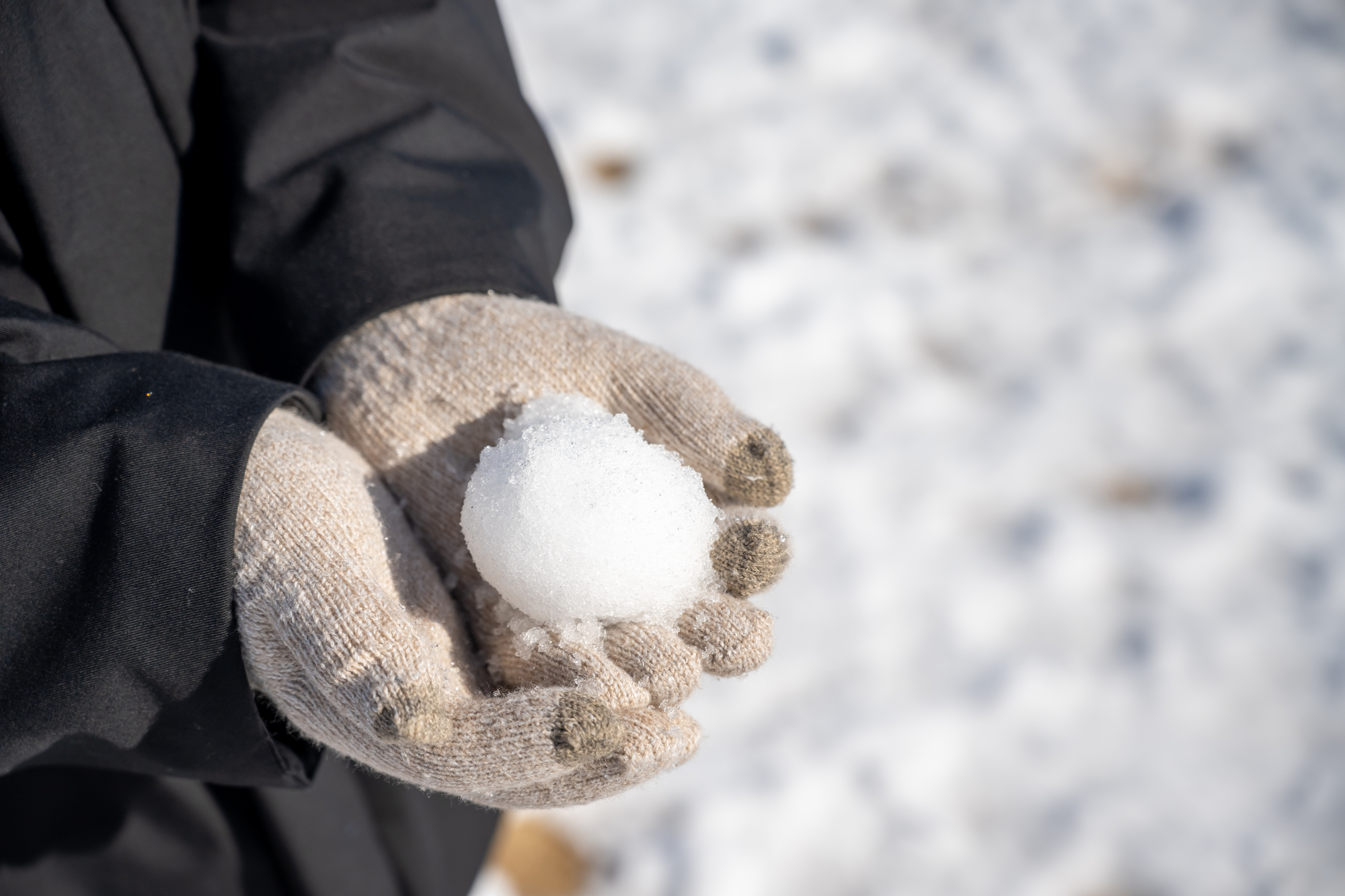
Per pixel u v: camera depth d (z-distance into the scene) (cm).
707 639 69
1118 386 155
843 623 131
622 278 167
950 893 114
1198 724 125
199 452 68
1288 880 114
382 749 66
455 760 65
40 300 75
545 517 69
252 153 76
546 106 191
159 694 68
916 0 209
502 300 75
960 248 173
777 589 134
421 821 84
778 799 118
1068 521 140
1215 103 190
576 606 69
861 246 172
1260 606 133
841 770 120
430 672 65
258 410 69
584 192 179
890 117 191
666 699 68
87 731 69
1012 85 195
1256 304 164
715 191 180
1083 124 189
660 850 115
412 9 80
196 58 78
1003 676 127
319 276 75
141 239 77
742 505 71
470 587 72
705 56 199
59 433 68
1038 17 205
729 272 168
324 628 66
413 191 76
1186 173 181
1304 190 177
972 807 119
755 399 153
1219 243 171
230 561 67
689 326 161
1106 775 121
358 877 83
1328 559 138
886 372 157
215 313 80
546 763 65
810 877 114
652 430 72
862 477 144
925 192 180
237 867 82
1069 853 116
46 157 73
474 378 74
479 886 111
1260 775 121
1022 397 154
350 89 77
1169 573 136
